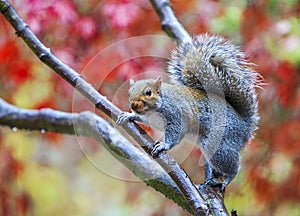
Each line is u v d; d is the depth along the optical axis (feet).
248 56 30.63
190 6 35.78
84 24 32.91
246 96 25.72
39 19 32.71
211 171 24.23
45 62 22.59
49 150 46.91
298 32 36.76
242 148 25.64
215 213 22.26
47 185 52.19
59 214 52.80
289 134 36.24
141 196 38.68
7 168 38.52
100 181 56.13
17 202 38.68
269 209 38.04
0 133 38.70
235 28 36.45
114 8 33.22
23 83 35.12
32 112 30.76
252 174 37.01
